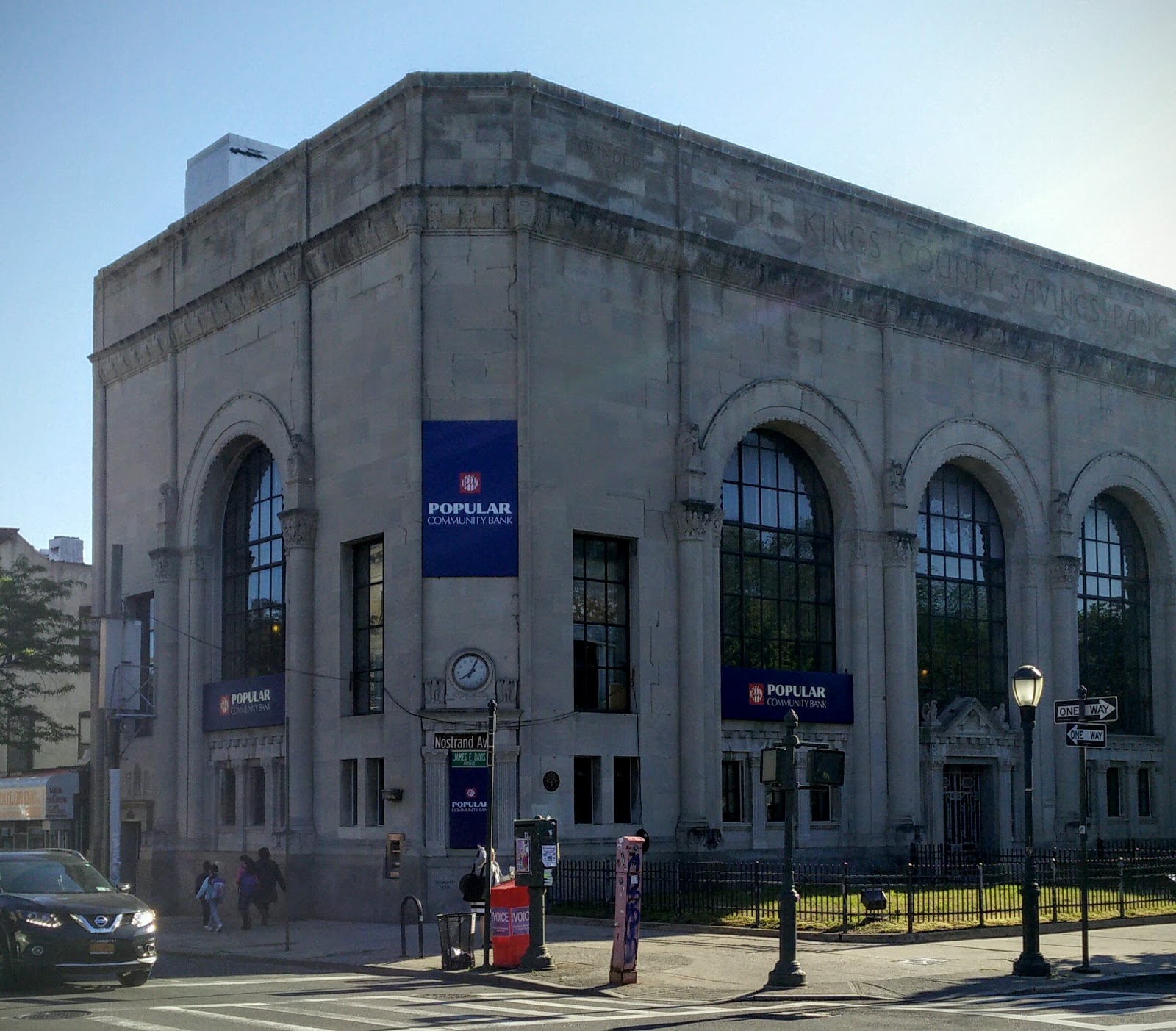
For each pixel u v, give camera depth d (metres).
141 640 50.28
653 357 42.31
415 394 39.06
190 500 49.31
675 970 24.86
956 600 50.88
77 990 23.36
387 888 38.38
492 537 38.47
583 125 41.41
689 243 42.97
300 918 41.00
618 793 40.41
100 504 54.47
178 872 47.66
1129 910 34.72
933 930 30.02
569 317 40.50
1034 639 52.06
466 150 39.97
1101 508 57.28
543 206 39.78
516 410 39.00
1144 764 56.28
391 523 39.69
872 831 45.69
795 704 44.47
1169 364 58.81
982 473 51.94
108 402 55.00
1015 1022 18.55
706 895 36.56
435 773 37.62
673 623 41.84
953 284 50.84
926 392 49.44
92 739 53.81
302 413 43.59
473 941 28.12
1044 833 51.09
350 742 40.66
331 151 43.69
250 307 46.75
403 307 39.97
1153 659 57.88
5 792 62.59
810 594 46.56
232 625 48.59
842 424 46.75
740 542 44.94
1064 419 54.31
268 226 46.25
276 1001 21.53
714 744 42.00
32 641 71.88
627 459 41.28
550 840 25.47
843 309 47.22
